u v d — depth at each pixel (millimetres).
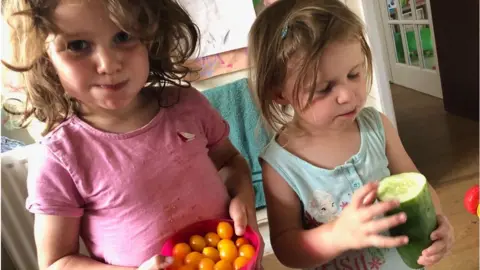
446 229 677
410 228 644
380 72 1949
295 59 727
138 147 699
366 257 847
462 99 2619
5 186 1489
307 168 833
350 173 823
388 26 3398
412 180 666
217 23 1742
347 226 670
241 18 1754
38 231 685
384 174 839
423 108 2947
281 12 787
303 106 752
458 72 2576
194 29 807
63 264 685
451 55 2596
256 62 809
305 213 844
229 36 1763
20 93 1007
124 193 680
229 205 772
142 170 690
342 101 720
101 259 728
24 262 1569
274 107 834
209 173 758
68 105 706
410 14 3123
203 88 1811
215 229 714
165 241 702
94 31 610
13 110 1022
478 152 2254
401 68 3410
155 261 597
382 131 871
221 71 1800
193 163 733
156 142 713
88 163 682
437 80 3008
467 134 2453
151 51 745
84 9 598
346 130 851
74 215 685
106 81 628
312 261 775
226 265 617
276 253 849
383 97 1980
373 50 1903
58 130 690
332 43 705
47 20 603
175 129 739
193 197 721
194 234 708
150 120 732
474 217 1758
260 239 689
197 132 772
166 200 701
